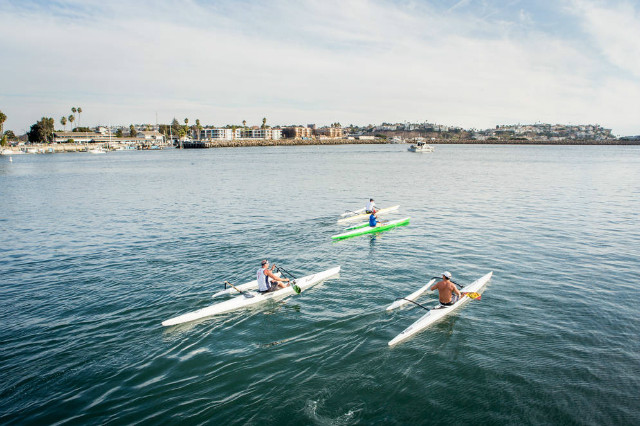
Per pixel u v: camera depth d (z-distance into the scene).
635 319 12.77
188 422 8.73
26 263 19.27
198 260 19.41
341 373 10.38
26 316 13.63
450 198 37.59
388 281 16.48
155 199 38.84
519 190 42.97
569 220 27.36
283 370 10.55
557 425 8.44
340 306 14.27
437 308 13.52
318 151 167.38
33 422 8.73
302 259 19.62
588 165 82.19
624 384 9.64
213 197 39.56
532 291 15.07
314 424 8.63
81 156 139.62
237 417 8.87
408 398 9.39
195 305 14.41
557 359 10.71
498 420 8.61
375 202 35.75
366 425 8.59
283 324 13.05
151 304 14.52
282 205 34.53
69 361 10.99
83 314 13.77
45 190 47.09
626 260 18.53
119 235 24.48
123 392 9.73
